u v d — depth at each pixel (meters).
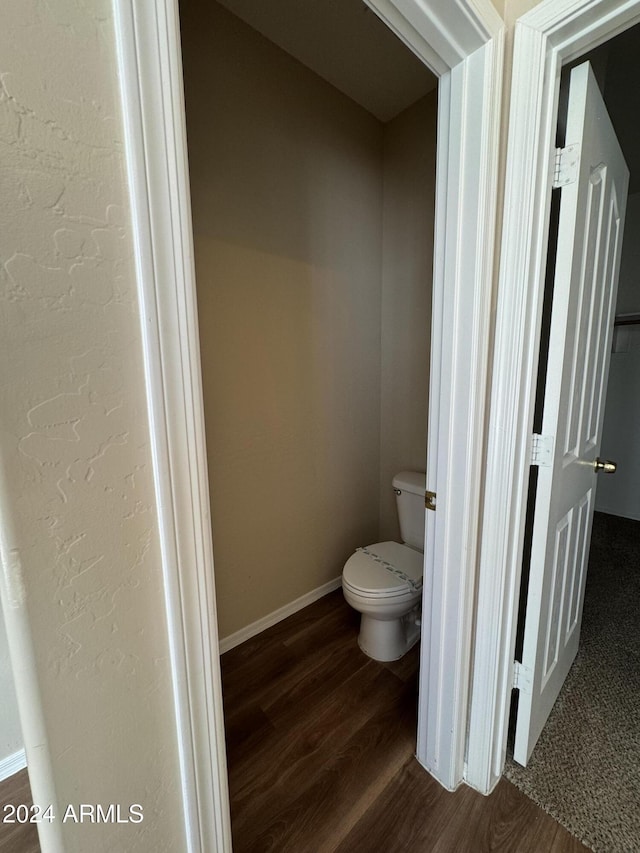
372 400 2.21
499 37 0.84
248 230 1.56
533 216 0.91
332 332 1.94
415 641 1.77
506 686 1.14
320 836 1.04
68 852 0.48
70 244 0.39
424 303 1.96
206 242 1.44
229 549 1.70
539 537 1.08
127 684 0.50
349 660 1.67
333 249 1.88
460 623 1.08
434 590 1.12
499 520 1.03
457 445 1.02
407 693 1.50
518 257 0.92
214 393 1.55
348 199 1.91
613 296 1.44
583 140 0.93
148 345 0.45
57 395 0.40
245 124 1.49
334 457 2.06
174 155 0.44
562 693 1.49
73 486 0.42
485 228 0.91
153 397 0.47
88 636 0.46
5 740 1.19
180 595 0.52
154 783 0.55
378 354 2.20
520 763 1.21
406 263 2.01
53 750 0.45
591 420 1.39
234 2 1.36
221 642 1.72
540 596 1.11
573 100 0.92
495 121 0.87
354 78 1.72
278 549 1.88
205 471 0.53
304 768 1.22
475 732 1.14
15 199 0.36
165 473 0.49
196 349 0.49
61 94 0.37
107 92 0.39
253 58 1.49
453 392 1.01
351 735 1.33
